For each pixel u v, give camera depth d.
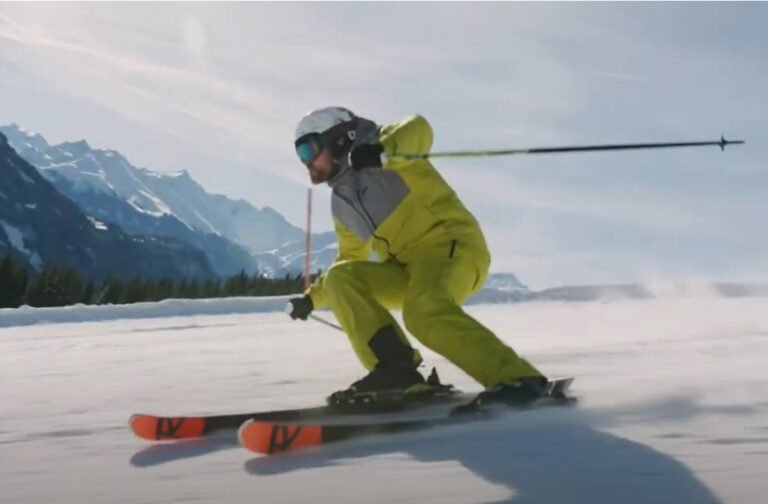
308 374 4.76
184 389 4.21
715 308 11.87
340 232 3.61
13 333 11.32
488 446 2.30
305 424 2.44
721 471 1.92
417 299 3.08
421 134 3.37
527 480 1.91
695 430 2.43
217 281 28.45
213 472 2.21
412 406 3.02
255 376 4.71
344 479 2.03
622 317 10.12
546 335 7.06
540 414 2.74
